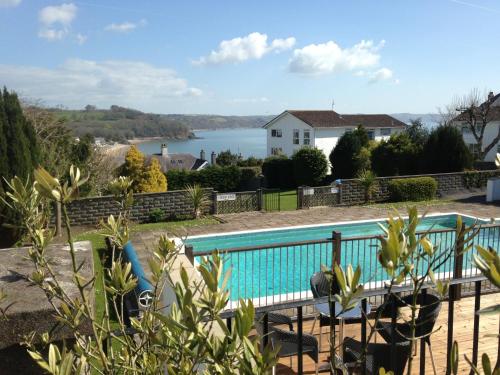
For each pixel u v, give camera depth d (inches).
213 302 49.1
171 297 162.2
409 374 71.1
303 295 296.4
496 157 65.7
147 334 66.0
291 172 1010.7
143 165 747.4
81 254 85.4
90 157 650.2
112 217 78.9
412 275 63.7
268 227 523.2
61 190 56.4
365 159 926.4
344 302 55.2
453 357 57.1
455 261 241.3
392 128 1592.0
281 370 184.9
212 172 930.7
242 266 419.8
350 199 677.3
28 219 65.3
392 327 93.9
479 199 679.1
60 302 66.7
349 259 403.9
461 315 227.5
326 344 203.3
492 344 195.9
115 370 65.2
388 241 54.5
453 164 804.0
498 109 1392.7
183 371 54.6
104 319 67.2
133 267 285.1
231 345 47.4
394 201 681.6
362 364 87.4
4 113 374.9
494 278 43.0
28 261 81.7
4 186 370.0
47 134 597.3
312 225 527.5
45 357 65.5
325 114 1608.0
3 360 64.7
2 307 64.3
